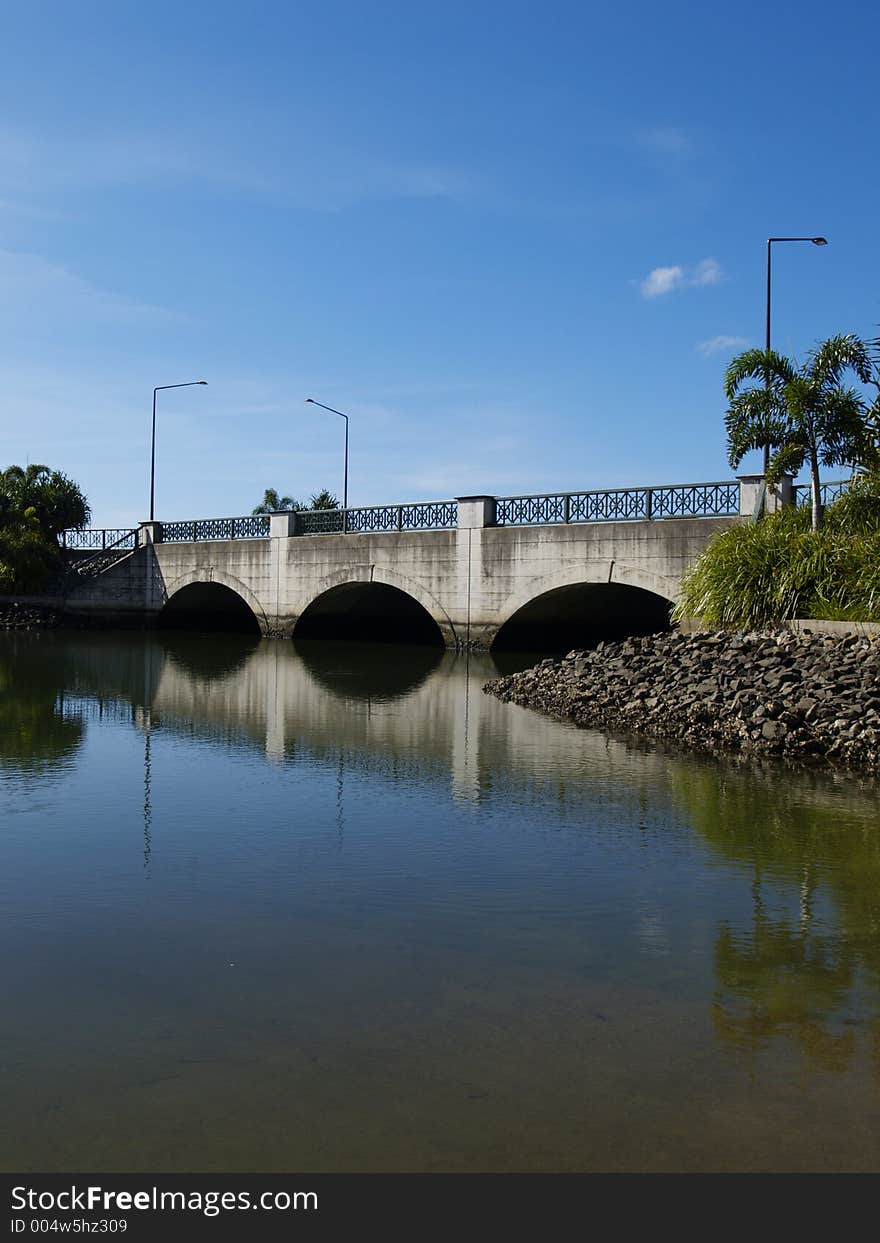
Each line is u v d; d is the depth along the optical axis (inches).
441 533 1286.9
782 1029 202.5
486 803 408.8
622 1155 158.7
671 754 529.7
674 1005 213.2
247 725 634.8
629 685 704.4
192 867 313.1
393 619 1657.2
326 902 279.4
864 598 700.0
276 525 1555.1
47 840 345.1
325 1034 197.5
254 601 1599.4
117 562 1852.9
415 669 1061.1
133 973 227.1
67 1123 166.1
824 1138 163.9
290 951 241.6
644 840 350.3
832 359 829.2
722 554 812.6
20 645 1411.2
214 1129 164.9
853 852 335.0
